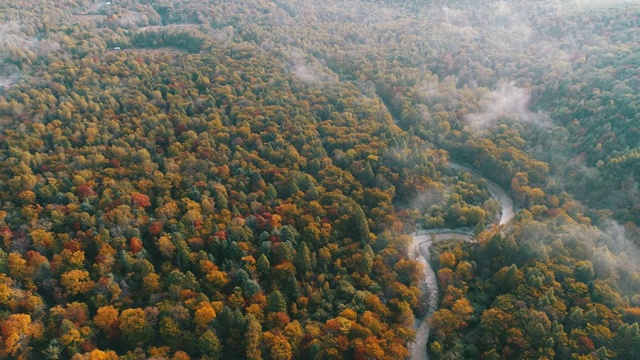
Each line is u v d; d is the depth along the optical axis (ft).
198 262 492.95
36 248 481.46
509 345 434.71
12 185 547.08
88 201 547.08
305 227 553.23
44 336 409.69
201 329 427.33
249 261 497.46
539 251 514.27
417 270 518.78
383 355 418.72
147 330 422.00
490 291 508.12
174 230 524.11
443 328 462.19
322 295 490.90
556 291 476.54
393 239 556.51
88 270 476.13
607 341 424.87
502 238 542.57
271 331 433.89
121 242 499.10
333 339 428.56
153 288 463.83
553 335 430.61
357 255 528.22
